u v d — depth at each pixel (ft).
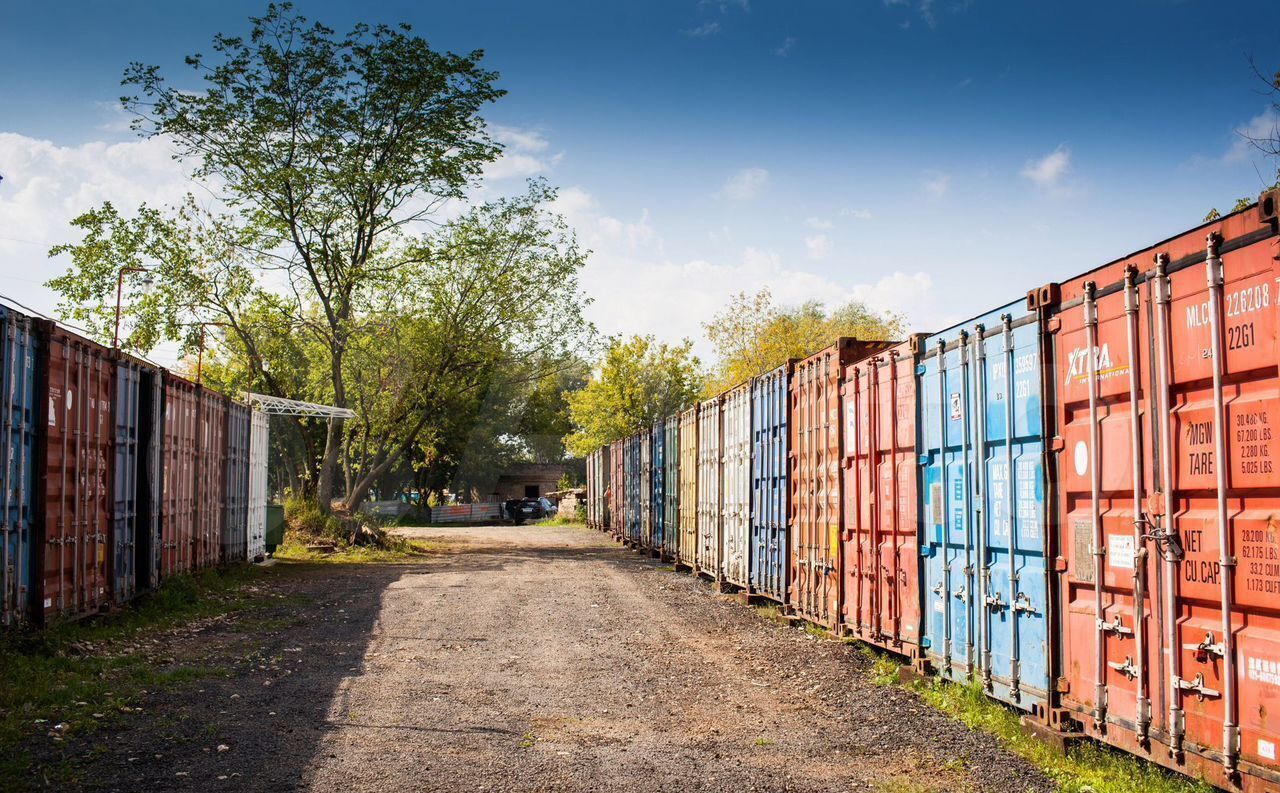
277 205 107.04
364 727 23.72
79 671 29.19
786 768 20.66
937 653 28.22
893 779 19.79
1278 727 15.42
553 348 123.24
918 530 29.19
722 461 58.03
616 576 67.36
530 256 119.55
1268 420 15.74
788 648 36.19
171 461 50.52
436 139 112.98
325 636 38.88
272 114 104.94
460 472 223.30
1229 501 16.58
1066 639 21.52
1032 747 21.50
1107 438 19.90
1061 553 21.76
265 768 20.01
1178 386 17.94
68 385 35.22
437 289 119.44
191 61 103.71
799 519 42.37
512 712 25.73
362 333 116.47
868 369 33.91
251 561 74.49
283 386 123.54
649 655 34.86
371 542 96.53
